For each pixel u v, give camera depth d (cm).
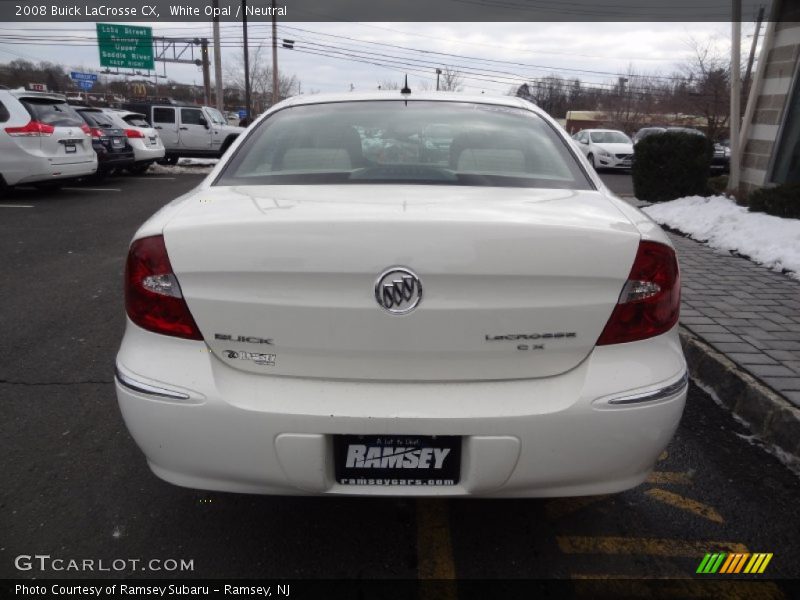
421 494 185
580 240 174
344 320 173
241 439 179
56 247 704
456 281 171
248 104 3022
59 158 1046
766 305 464
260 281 174
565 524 237
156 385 181
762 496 257
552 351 179
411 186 221
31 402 327
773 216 706
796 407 298
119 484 257
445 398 178
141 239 185
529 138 262
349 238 169
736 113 888
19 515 237
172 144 1950
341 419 175
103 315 471
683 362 195
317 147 251
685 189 936
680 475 271
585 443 179
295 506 245
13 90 1047
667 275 185
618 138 2030
